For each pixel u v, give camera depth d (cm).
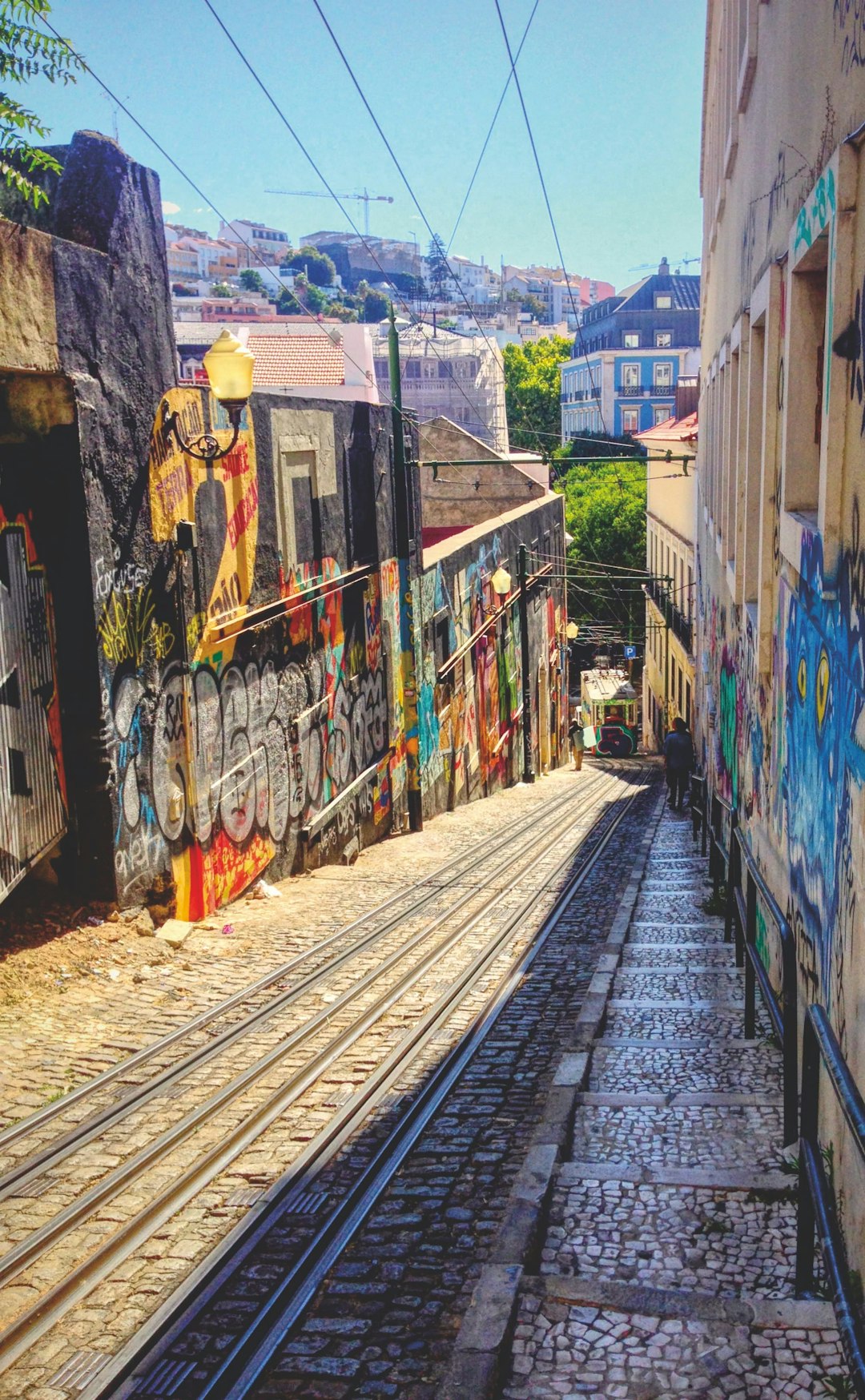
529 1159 502
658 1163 506
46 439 822
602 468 5675
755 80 816
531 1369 366
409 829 1739
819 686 494
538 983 852
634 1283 416
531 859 1448
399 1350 396
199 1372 394
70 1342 413
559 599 3278
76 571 833
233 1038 715
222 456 945
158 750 938
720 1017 708
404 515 1664
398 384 1647
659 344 8062
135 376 894
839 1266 331
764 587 725
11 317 747
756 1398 348
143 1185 525
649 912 1064
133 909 899
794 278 594
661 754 3678
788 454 613
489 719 2333
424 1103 617
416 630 1745
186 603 975
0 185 938
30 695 809
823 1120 456
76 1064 660
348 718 1448
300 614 1267
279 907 1102
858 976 386
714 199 1560
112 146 882
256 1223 490
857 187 410
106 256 853
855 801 398
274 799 1194
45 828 824
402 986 838
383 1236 475
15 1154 550
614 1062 633
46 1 741
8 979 761
